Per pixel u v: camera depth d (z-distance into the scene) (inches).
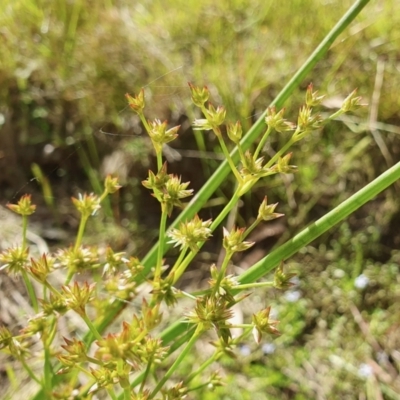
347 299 11.5
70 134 14.0
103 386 4.3
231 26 15.1
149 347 4.1
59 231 13.1
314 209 12.7
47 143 14.0
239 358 10.5
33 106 14.2
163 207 4.6
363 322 11.1
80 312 4.2
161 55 14.3
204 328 4.3
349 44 13.8
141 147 13.3
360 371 10.4
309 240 4.6
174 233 4.6
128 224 13.1
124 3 16.3
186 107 13.3
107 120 13.8
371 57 13.8
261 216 4.5
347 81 13.4
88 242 12.8
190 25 15.2
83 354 4.2
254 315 4.2
